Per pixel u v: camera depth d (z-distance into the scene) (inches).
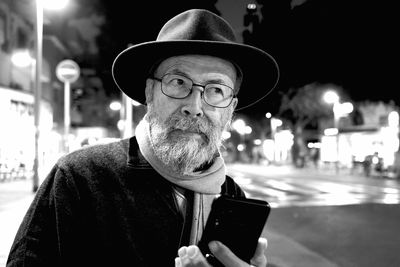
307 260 256.1
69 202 54.6
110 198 55.1
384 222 394.9
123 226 53.7
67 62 615.2
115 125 1865.2
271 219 409.1
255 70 67.6
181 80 57.7
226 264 47.9
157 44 56.5
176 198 56.9
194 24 58.4
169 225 54.5
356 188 806.5
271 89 70.3
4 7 908.0
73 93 1641.2
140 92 70.5
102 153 59.3
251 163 2596.0
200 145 56.7
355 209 486.3
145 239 53.5
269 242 304.7
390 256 268.8
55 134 1192.2
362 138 1346.0
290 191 741.9
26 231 53.8
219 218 50.9
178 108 57.2
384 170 1086.4
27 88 1087.0
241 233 50.9
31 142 937.5
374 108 1433.3
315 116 1772.9
